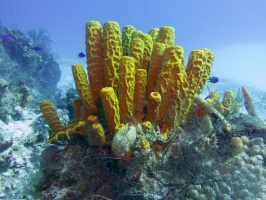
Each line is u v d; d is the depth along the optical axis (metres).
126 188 0.74
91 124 0.79
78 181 0.83
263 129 1.00
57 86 5.23
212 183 0.72
